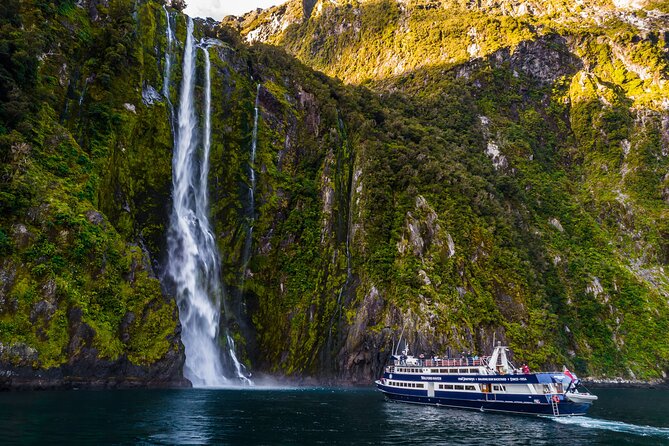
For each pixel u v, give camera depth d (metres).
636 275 143.25
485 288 105.38
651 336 129.38
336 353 93.62
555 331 111.12
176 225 87.06
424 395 67.81
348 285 100.44
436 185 114.50
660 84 183.00
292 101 116.88
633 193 162.25
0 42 65.94
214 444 35.41
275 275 99.31
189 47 101.62
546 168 164.25
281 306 97.06
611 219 155.75
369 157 113.06
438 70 186.00
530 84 188.50
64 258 61.38
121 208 78.06
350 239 105.62
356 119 121.81
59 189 65.75
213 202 96.38
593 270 138.25
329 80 131.50
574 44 199.38
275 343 94.31
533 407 57.69
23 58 67.44
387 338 91.12
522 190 146.62
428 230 105.81
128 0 92.00
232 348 89.12
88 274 63.28
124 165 80.44
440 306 95.06
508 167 151.25
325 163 111.19
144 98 87.81
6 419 39.50
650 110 177.12
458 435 44.22
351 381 90.44
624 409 67.88
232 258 95.44
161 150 87.44
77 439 34.25
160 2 104.75
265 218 101.56
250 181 102.19
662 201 161.12
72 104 76.94
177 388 69.75
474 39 198.38
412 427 47.50
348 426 45.94
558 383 58.31
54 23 79.06
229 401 59.22
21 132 65.62
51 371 56.41
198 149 95.94
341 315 96.69
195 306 85.88
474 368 64.19
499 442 41.56
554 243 139.50
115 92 82.56
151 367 66.69
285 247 101.94
